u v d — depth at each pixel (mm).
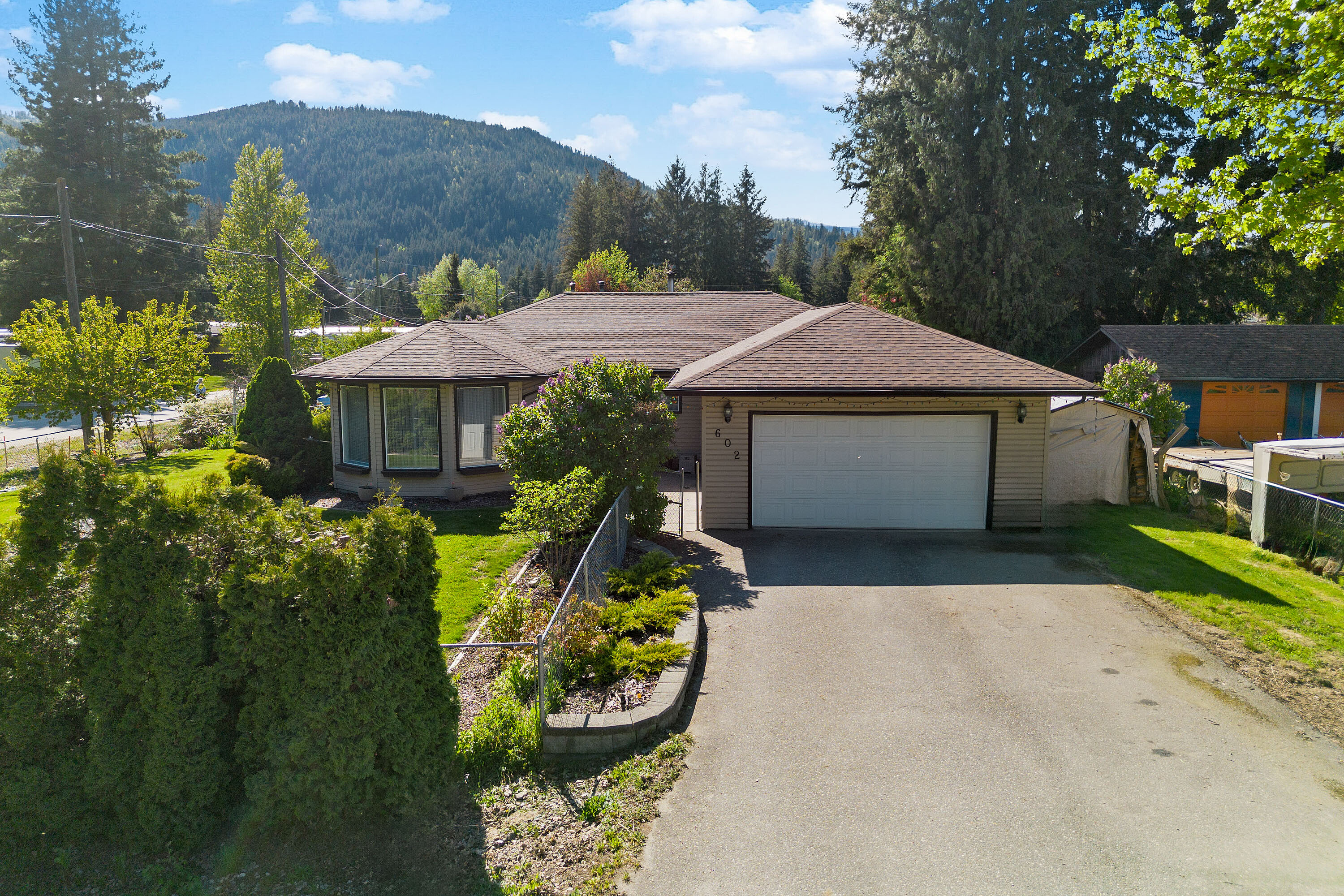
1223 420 28641
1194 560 13359
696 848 5863
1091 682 8617
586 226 80062
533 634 8594
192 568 5531
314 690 5527
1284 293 37750
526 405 17953
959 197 33250
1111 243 37156
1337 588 11984
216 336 57000
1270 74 11531
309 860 5578
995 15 32344
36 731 5500
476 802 6305
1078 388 14023
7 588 5426
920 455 15078
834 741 7391
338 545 5703
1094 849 5855
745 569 12703
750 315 24828
